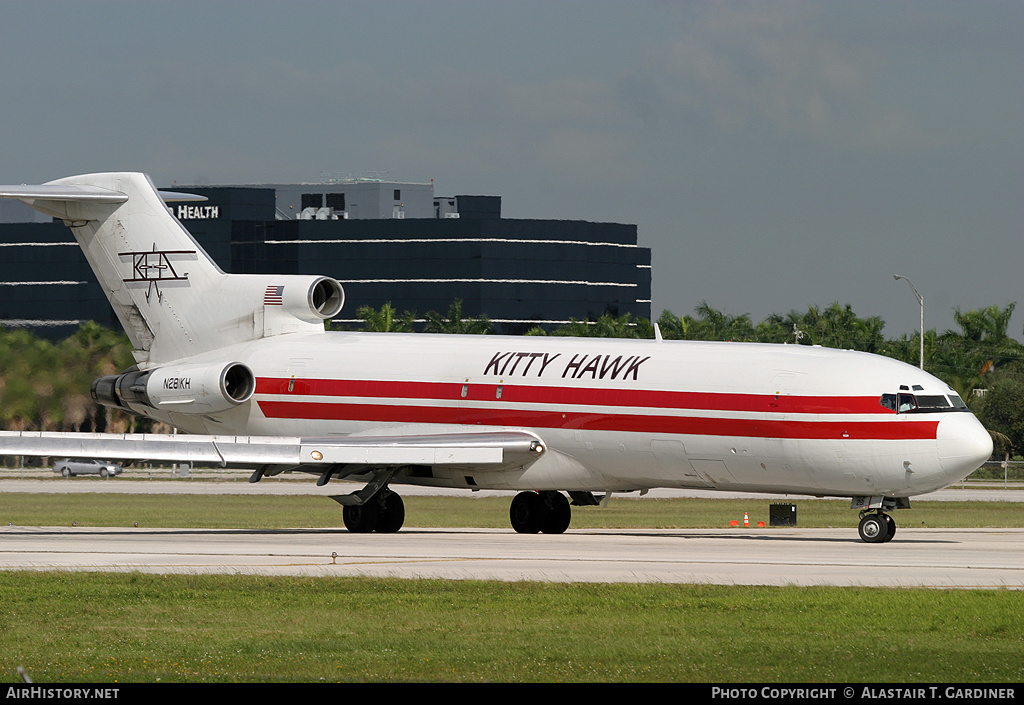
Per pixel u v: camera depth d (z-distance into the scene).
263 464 139.38
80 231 165.88
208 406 153.62
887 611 78.31
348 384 150.25
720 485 133.62
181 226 162.12
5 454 133.62
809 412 125.56
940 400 124.38
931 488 124.94
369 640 70.19
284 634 72.06
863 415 123.94
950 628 73.50
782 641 69.81
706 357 133.25
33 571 97.69
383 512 147.75
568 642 69.56
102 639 70.56
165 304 162.75
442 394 144.88
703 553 114.00
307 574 95.94
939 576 95.56
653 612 78.69
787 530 156.62
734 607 80.12
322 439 142.00
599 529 160.50
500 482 143.25
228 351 159.62
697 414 130.38
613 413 134.62
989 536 142.12
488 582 90.56
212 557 109.44
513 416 140.62
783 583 91.12
